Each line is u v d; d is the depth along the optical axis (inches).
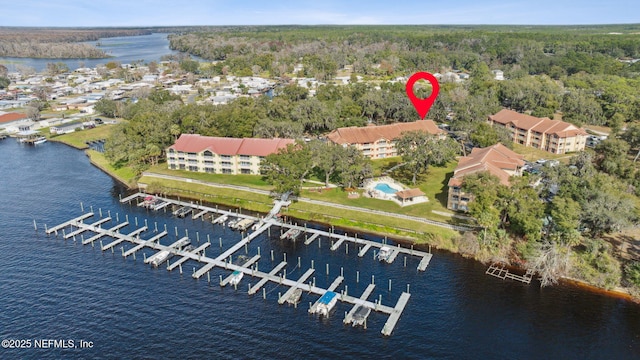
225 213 5295.3
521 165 5418.3
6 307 3516.2
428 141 5708.7
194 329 3267.7
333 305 3528.5
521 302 3582.7
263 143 6279.5
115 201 5723.4
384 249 4276.6
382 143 6820.9
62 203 5644.7
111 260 4242.1
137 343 3127.5
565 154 6786.4
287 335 3211.1
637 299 3590.1
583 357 3031.5
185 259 4244.6
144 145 6692.9
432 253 4328.3
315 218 5088.6
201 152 6259.8
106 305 3545.8
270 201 5487.2
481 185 4372.5
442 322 3356.3
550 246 3929.6
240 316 3417.8
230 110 7544.3
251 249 4463.6
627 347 3115.2
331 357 3004.4
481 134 6678.2
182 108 7549.2
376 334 3228.3
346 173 5403.5
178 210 5324.8
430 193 5403.5
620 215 4040.4
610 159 5615.2
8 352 3031.5
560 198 4227.4
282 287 3814.0
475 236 4320.9
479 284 3821.4
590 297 3634.4
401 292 3718.0
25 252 4392.2
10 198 5802.2
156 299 3624.5
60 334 3216.0
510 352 3068.4
